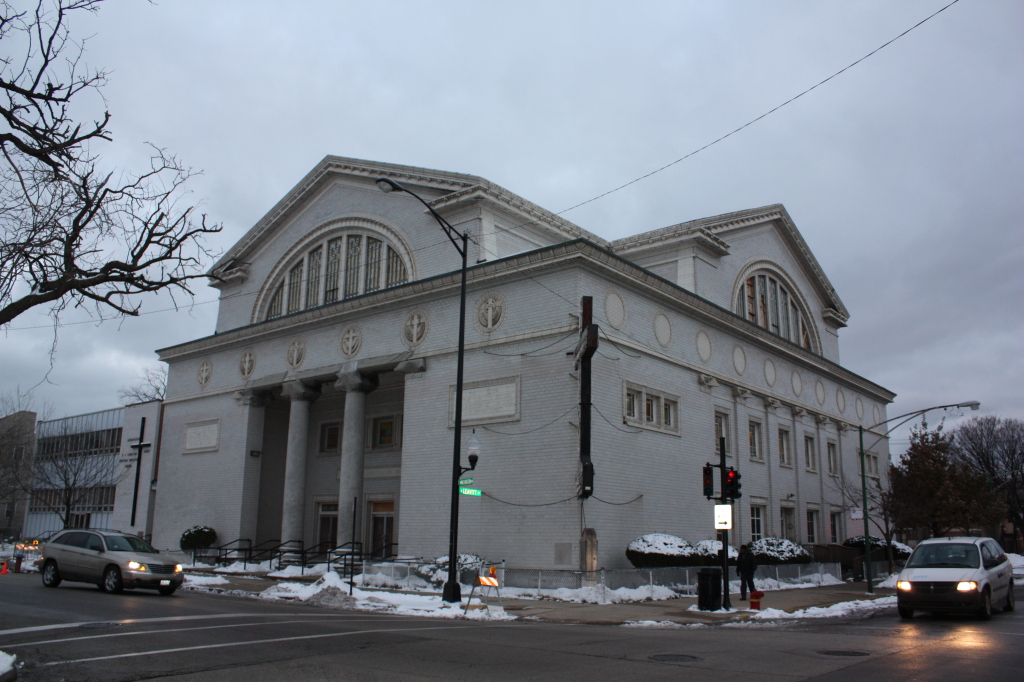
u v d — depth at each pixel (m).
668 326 31.09
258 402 37.56
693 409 31.72
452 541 20.53
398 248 34.34
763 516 35.91
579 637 13.96
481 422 27.97
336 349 34.12
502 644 12.50
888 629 16.11
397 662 10.27
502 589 24.55
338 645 11.70
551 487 25.62
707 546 28.17
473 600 21.19
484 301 29.17
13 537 70.31
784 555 32.62
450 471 28.50
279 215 39.91
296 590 22.34
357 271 36.06
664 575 25.78
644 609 20.88
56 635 12.33
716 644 13.12
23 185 10.10
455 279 29.88
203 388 40.25
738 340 36.16
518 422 26.98
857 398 49.56
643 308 29.78
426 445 29.48
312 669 9.55
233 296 41.94
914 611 20.73
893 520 37.59
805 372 42.72
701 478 31.38
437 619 17.64
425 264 33.03
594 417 26.09
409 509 29.28
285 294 39.41
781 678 9.50
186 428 40.38
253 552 36.00
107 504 54.19
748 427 35.66
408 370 30.62
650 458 28.52
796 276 46.38
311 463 37.41
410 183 34.56
